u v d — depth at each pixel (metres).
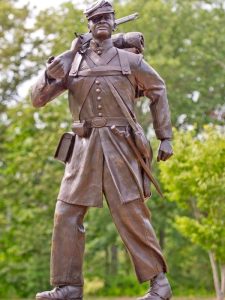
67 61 7.46
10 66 29.12
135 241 7.28
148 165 7.45
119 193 7.22
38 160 29.61
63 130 29.70
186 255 37.81
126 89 7.37
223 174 19.61
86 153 7.32
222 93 37.88
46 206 30.75
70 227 7.36
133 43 7.68
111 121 7.34
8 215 31.84
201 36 37.22
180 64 35.75
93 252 37.88
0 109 29.55
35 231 30.58
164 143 7.48
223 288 21.17
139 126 7.44
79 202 7.32
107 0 7.43
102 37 7.41
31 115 29.23
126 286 39.28
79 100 7.41
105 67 7.35
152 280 7.28
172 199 21.30
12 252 31.08
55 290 7.35
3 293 34.44
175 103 35.69
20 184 30.00
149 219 7.39
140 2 35.03
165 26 35.53
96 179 7.30
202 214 21.92
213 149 19.80
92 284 36.62
